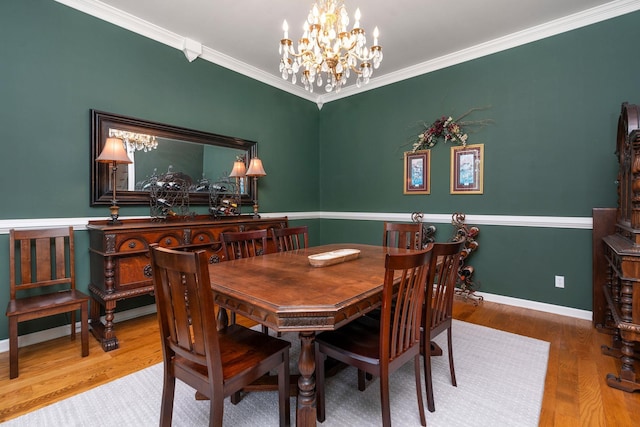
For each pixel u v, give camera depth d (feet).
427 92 12.64
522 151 10.48
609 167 9.07
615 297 7.39
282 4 8.89
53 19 8.16
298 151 15.38
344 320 4.27
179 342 4.20
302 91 15.33
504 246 10.96
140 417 5.24
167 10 9.16
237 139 12.48
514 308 10.52
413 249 9.08
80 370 6.70
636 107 6.48
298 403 4.40
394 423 5.06
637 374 6.34
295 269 6.07
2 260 7.61
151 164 10.02
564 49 9.66
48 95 8.12
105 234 7.63
